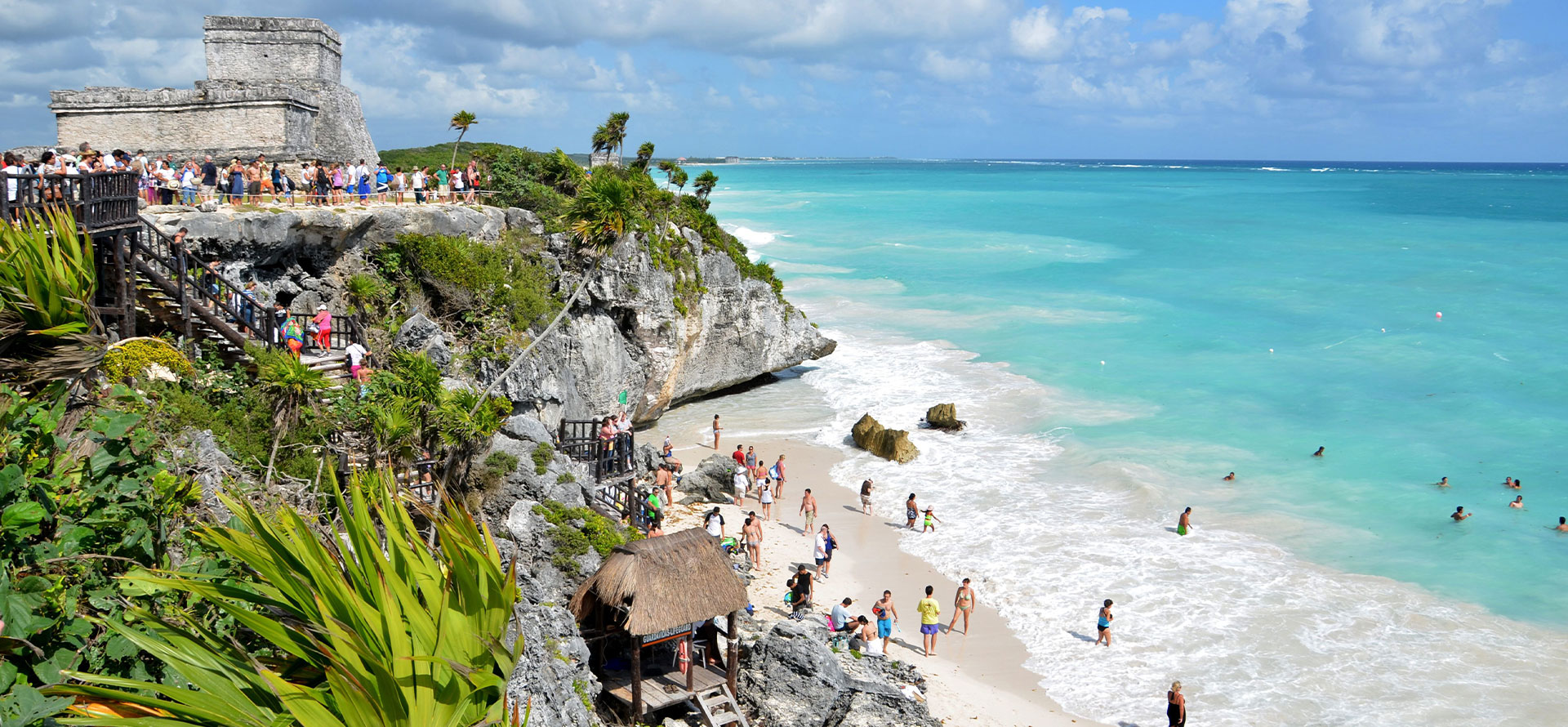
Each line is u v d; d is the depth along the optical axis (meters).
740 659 21.20
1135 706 22.23
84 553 8.46
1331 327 61.88
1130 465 37.41
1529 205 165.75
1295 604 26.77
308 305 29.66
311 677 7.25
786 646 20.56
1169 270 87.44
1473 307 66.75
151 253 20.33
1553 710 21.69
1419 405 45.56
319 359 24.75
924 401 46.72
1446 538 31.03
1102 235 118.12
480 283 32.62
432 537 18.69
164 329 20.94
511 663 7.05
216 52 40.06
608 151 51.22
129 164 25.77
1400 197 194.00
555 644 16.55
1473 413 44.16
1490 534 31.27
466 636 6.93
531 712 13.70
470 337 32.06
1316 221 135.38
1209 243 108.50
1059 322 64.81
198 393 19.11
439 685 6.76
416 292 31.66
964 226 131.12
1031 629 25.75
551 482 23.41
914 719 20.19
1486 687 22.66
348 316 29.73
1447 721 21.30
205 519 10.94
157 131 36.09
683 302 41.78
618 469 28.61
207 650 6.98
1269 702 22.19
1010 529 31.98
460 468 22.52
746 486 34.31
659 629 18.19
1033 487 35.88
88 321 11.95
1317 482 35.91
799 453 39.69
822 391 48.53
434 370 22.03
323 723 6.41
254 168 29.34
